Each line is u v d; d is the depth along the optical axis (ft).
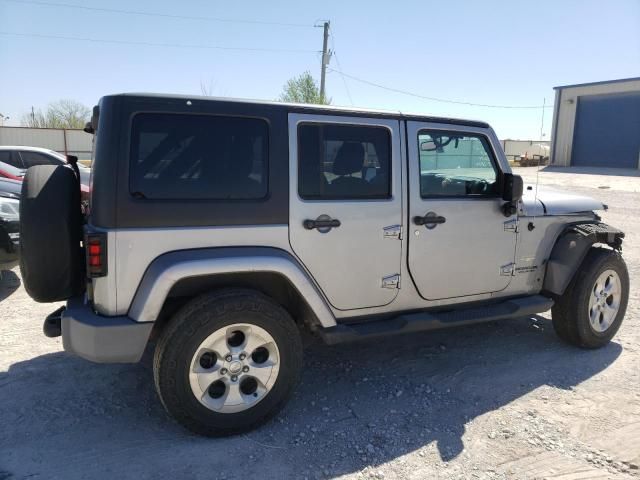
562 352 15.26
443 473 9.61
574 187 67.41
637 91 99.19
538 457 10.13
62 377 12.98
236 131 10.48
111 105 9.60
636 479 9.48
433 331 16.75
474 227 13.33
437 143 12.83
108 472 9.39
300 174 11.03
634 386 13.12
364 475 9.50
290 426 11.07
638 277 23.25
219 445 10.31
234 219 10.40
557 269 14.74
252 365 10.62
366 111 11.90
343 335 11.58
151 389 12.47
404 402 12.18
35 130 94.48
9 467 9.44
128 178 9.61
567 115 111.96
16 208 20.03
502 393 12.69
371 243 11.88
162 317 10.77
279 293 11.71
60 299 10.43
